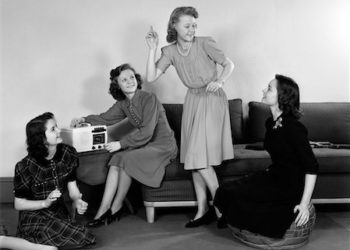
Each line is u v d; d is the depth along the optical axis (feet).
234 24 11.83
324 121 11.06
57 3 11.34
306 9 11.91
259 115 11.25
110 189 9.28
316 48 12.03
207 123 8.88
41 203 7.52
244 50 11.93
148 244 8.02
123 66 9.65
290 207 7.59
